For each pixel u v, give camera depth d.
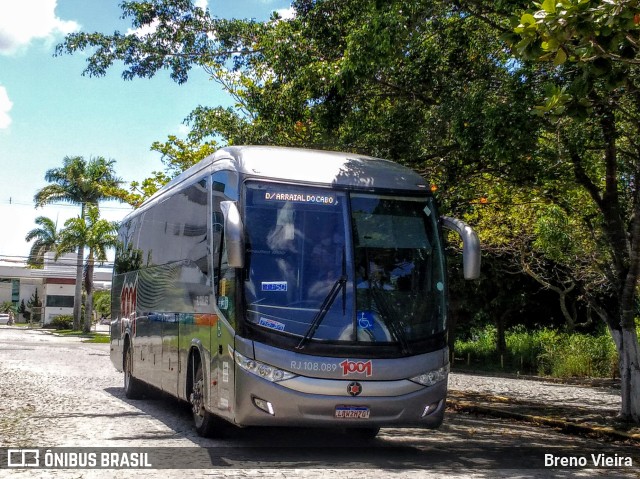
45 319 78.94
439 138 13.13
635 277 13.05
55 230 66.50
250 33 18.94
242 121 20.39
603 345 27.36
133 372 15.07
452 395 18.75
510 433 12.64
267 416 8.63
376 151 13.55
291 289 8.88
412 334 9.10
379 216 9.45
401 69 13.41
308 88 12.86
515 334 36.34
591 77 8.22
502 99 11.79
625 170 15.34
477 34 13.42
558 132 12.16
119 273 17.78
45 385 17.78
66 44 18.81
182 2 18.89
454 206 16.02
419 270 9.41
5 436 10.05
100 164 60.22
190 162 28.05
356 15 12.80
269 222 9.09
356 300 8.96
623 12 7.32
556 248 18.59
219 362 9.41
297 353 8.67
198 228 10.96
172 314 12.29
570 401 17.59
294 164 9.55
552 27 7.54
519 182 14.36
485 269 30.05
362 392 8.73
